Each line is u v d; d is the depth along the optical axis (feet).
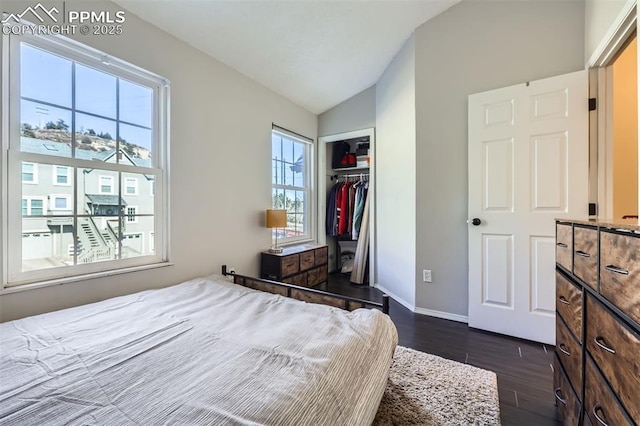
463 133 8.11
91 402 2.39
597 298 3.04
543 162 6.79
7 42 4.83
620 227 2.57
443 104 8.39
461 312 8.19
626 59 7.59
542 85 6.80
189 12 6.56
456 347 6.57
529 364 5.82
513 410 4.49
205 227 8.02
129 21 6.24
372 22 8.17
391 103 10.53
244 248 9.29
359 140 14.28
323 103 12.48
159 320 4.24
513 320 7.13
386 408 4.41
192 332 3.80
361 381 3.19
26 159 5.03
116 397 2.45
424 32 8.66
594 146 6.41
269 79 9.86
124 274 6.26
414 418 4.20
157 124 7.08
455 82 8.21
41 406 2.34
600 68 6.32
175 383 2.64
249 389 2.54
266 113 10.25
